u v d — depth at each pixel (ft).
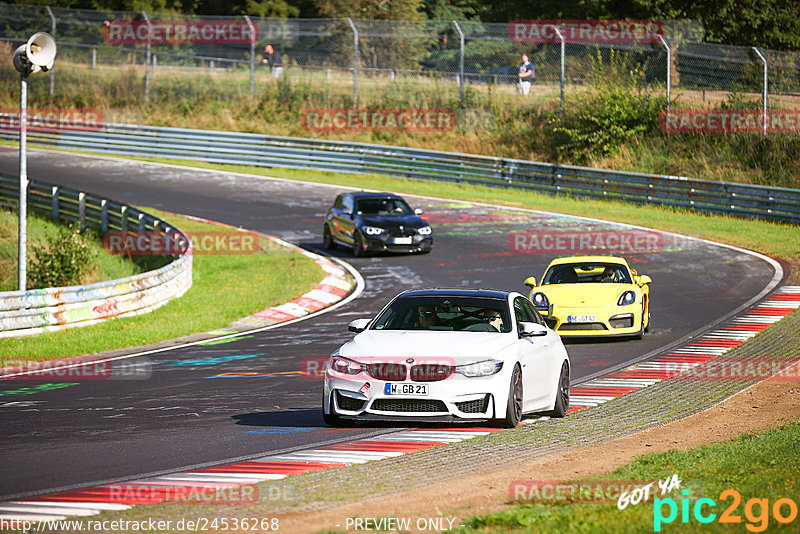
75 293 172.04
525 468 71.31
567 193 325.83
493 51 446.19
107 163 382.42
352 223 244.83
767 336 148.87
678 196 300.40
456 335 89.66
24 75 171.73
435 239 260.83
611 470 70.38
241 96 444.14
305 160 376.89
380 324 94.07
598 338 154.10
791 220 277.64
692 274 214.48
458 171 350.43
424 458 75.41
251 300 199.72
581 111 377.50
